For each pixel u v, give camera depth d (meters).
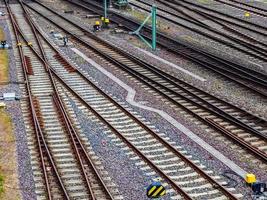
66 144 37.94
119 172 33.47
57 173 32.94
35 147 37.41
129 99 47.44
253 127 40.66
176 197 30.11
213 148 36.78
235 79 51.97
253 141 38.16
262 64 58.75
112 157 35.69
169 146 36.59
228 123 41.41
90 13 90.25
